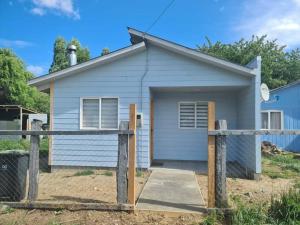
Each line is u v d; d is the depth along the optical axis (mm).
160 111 12773
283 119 19031
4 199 6418
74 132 5992
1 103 31219
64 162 11078
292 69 33812
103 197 6855
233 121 12414
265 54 32031
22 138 23094
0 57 30234
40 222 5352
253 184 8789
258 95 9727
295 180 9477
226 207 5578
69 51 13680
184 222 5332
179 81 10703
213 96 12555
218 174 5645
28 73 32906
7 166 6461
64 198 6707
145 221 5379
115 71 11039
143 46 10586
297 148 18766
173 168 10938
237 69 9914
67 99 11227
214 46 33188
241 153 11344
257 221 5105
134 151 5848
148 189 7473
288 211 5148
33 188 6160
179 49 10320
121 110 10945
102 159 10961
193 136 12625
